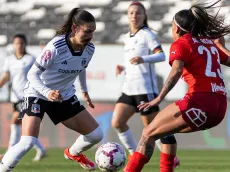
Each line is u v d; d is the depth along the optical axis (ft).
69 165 104.17
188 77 62.13
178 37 65.00
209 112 60.80
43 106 66.80
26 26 215.72
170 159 72.74
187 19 63.72
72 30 64.64
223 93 62.59
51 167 99.91
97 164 72.69
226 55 65.98
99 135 70.59
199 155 136.15
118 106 92.99
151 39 90.68
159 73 156.87
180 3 216.13
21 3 223.92
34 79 64.90
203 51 62.13
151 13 214.07
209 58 62.23
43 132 158.71
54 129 158.51
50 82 67.00
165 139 72.13
